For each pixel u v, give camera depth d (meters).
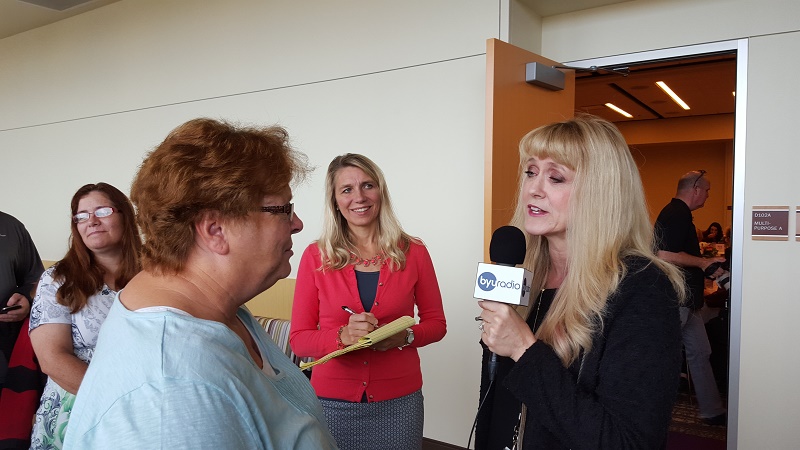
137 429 0.72
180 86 5.41
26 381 2.27
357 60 4.27
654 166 10.45
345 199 2.31
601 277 1.18
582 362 1.17
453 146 3.85
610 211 1.22
